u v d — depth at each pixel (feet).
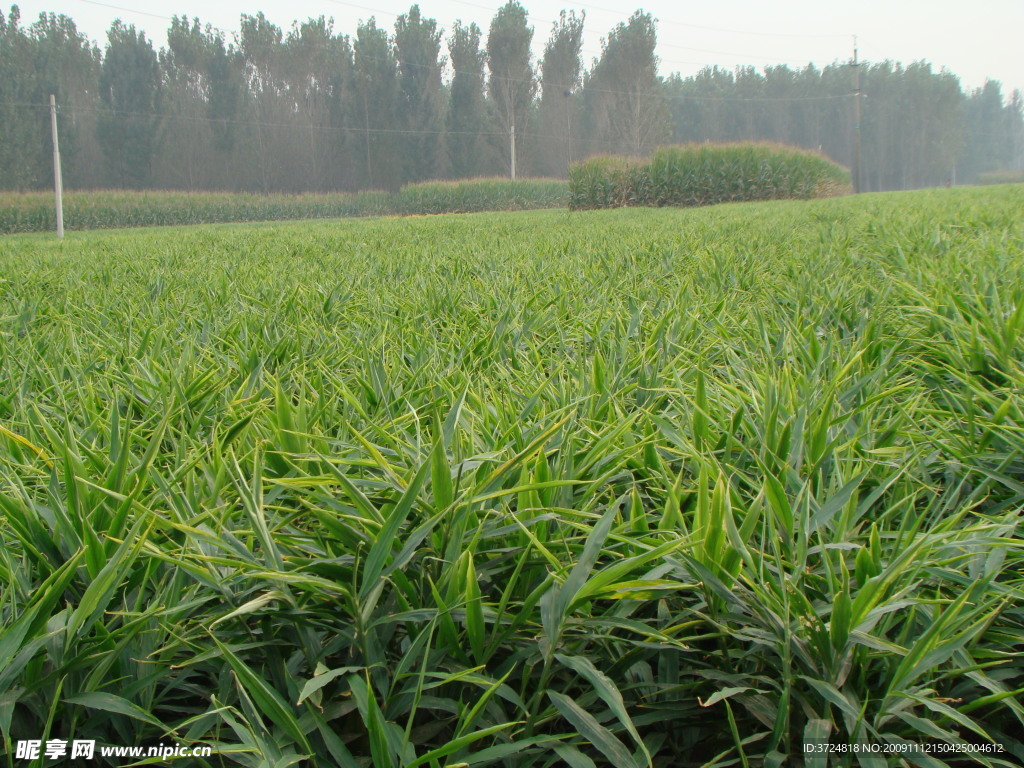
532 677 4.56
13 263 26.09
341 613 4.47
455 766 3.50
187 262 25.58
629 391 7.95
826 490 5.83
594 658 4.46
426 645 4.11
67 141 184.34
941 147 380.17
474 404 7.64
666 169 103.35
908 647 4.33
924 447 7.00
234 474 5.16
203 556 4.22
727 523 4.40
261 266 22.93
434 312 13.33
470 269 19.92
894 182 378.32
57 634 3.93
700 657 4.71
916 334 10.89
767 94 355.97
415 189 172.35
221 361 9.61
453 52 236.22
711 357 10.40
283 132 220.02
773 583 4.41
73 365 9.46
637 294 14.53
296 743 3.96
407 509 4.16
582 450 5.86
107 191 178.19
